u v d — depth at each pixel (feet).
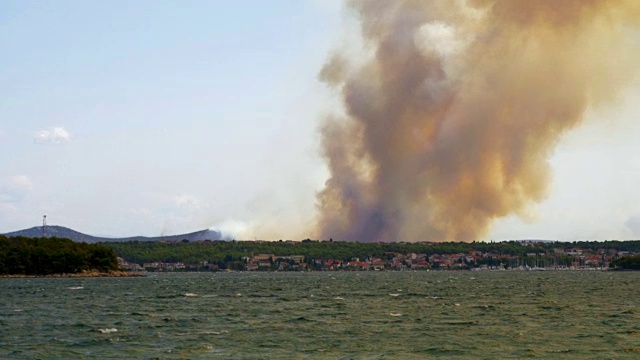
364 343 214.90
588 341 219.20
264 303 389.80
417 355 193.47
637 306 358.84
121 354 195.31
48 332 244.83
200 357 189.26
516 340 221.66
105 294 498.69
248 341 218.79
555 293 497.87
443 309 338.54
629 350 201.46
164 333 239.91
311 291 542.57
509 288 590.96
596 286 631.15
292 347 206.69
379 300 414.21
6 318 299.17
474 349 203.41
